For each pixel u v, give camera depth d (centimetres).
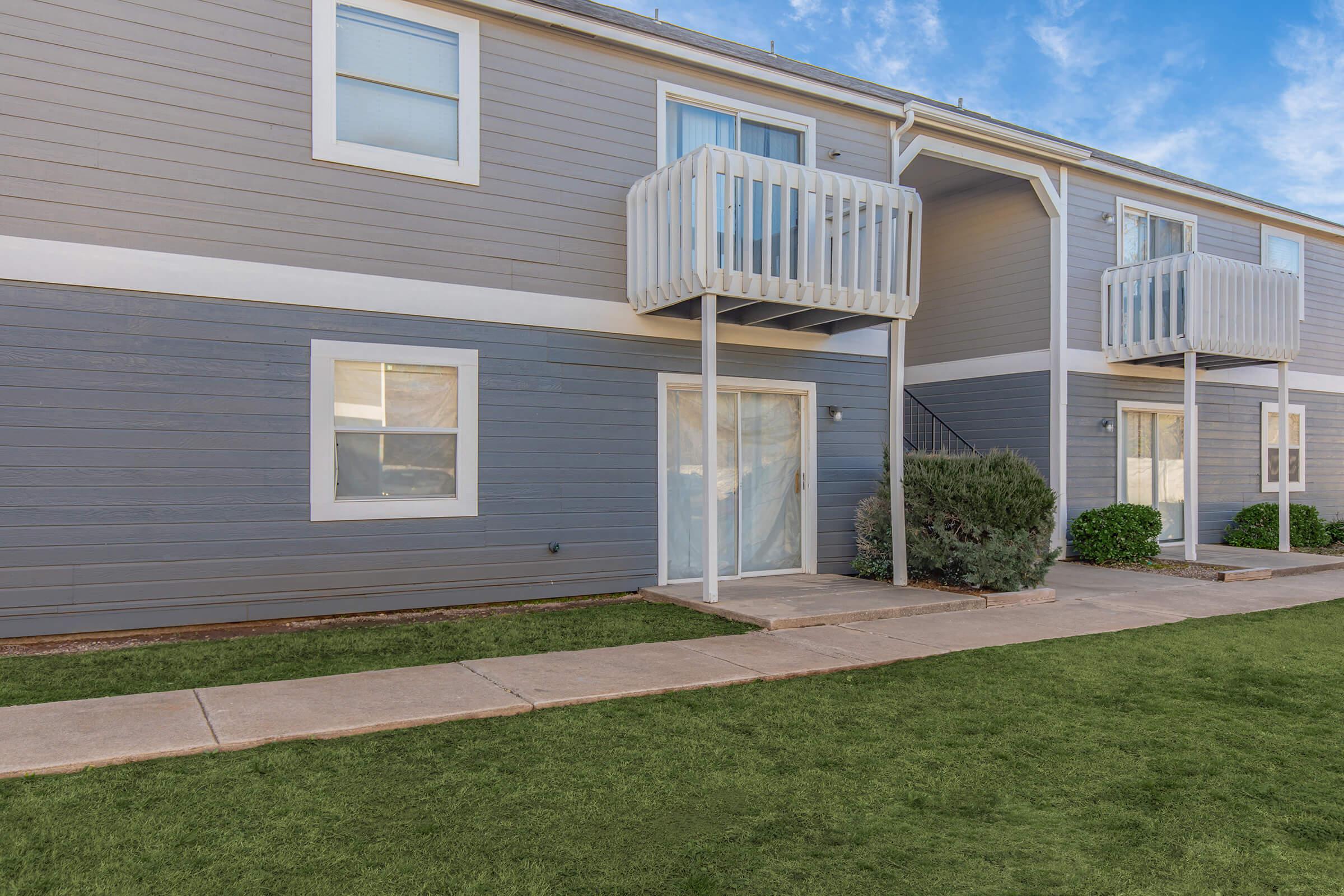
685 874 297
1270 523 1317
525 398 782
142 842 308
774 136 933
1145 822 350
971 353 1289
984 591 850
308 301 687
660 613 751
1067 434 1185
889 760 413
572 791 366
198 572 649
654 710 481
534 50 788
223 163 658
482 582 762
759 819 345
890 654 617
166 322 639
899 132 1000
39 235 602
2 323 593
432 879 288
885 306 832
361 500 712
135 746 397
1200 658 625
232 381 660
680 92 864
